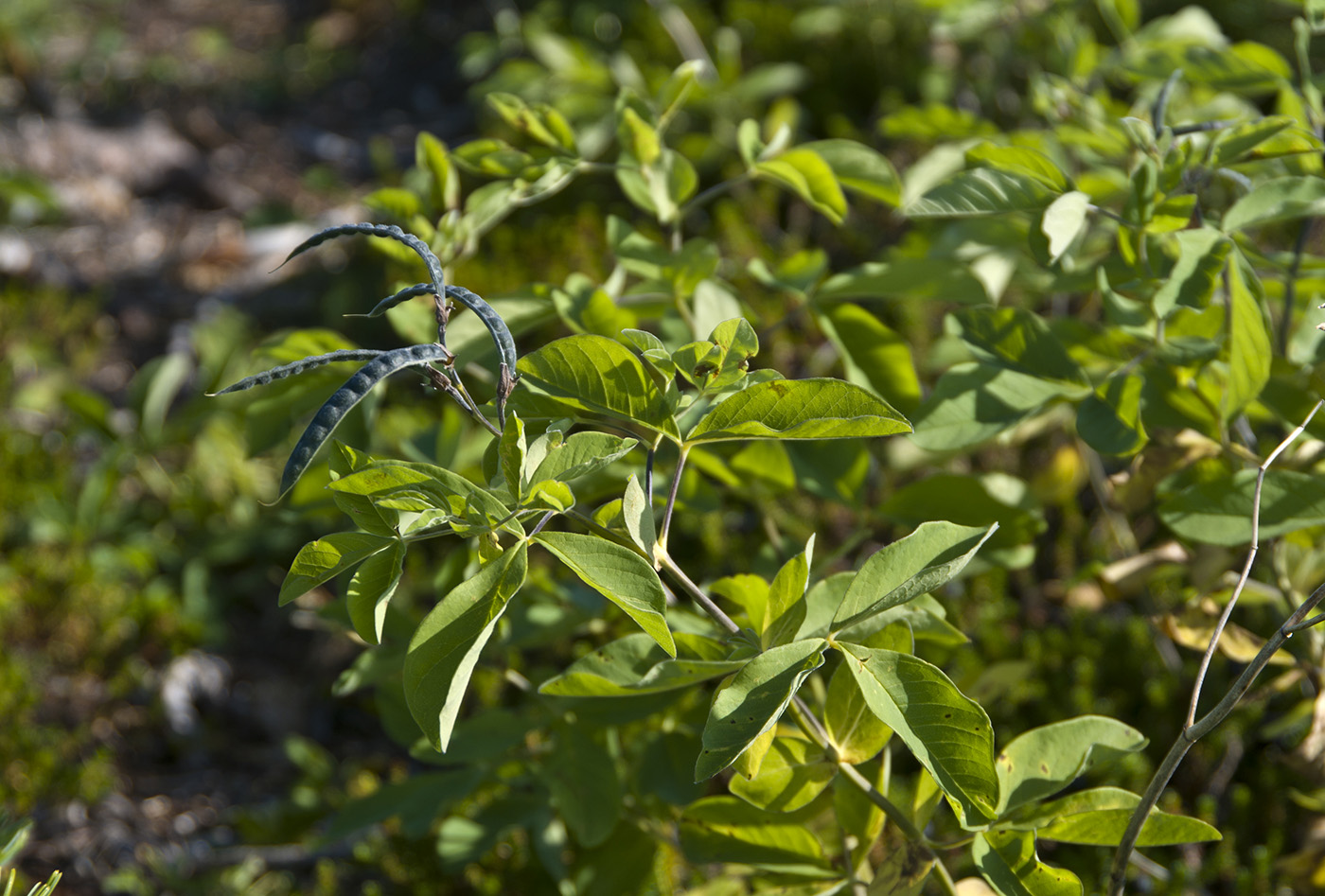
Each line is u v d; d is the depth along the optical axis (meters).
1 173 4.53
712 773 1.09
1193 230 1.58
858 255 3.74
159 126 5.95
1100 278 1.73
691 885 2.26
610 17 5.22
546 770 1.76
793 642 1.22
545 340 3.56
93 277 4.83
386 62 6.51
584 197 4.26
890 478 2.75
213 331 4.20
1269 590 1.84
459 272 3.69
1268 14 4.05
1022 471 2.96
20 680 2.73
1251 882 1.95
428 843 2.28
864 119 4.49
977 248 2.17
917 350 3.12
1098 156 2.23
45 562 3.14
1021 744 1.45
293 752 2.61
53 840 2.60
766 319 3.35
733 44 4.31
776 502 2.93
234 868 2.56
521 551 1.14
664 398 1.27
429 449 2.05
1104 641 2.53
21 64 6.14
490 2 6.34
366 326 4.30
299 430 3.58
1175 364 1.65
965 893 1.49
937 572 1.18
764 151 1.95
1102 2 2.64
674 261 1.84
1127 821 1.34
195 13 7.69
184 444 3.69
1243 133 1.60
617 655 1.39
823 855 1.55
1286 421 1.71
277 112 6.26
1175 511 1.60
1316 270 1.87
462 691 1.08
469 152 1.82
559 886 2.08
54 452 3.70
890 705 1.18
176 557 3.42
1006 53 3.71
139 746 2.96
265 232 5.07
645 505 1.24
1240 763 2.34
